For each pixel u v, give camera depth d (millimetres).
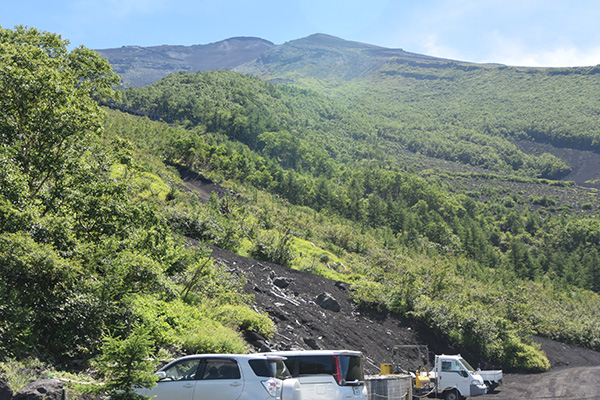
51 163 18484
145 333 7629
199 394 9125
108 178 20062
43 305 11734
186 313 16219
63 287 12109
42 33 29016
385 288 34750
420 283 37719
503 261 139750
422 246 115312
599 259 151875
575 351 51312
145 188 45000
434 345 31344
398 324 32156
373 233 106125
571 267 149750
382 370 18969
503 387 27422
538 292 84750
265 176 135750
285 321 23469
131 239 17344
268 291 27016
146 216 18984
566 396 24922
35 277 11969
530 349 37469
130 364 7395
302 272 35000
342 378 11133
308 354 11281
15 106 19016
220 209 54031
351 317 30188
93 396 8898
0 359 9586
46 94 19094
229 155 129375
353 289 34562
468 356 32812
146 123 131625
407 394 14484
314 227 73062
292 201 134625
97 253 14383
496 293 51594
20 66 19828
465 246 144625
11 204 14531
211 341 14531
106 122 91312
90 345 11703
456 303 37812
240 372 9258
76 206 17562
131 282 14609
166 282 15727
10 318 10531
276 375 9336
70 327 11766
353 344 25328
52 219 14344
